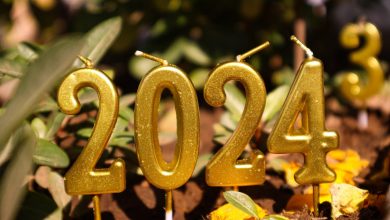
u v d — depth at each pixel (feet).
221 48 1.65
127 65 2.00
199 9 1.66
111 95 0.80
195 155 0.83
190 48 1.63
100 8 1.73
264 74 1.76
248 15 1.67
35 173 0.94
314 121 0.84
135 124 0.81
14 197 0.71
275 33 1.73
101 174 0.82
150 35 1.66
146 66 1.63
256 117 0.83
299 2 1.57
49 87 0.70
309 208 0.93
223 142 1.01
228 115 1.08
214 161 0.84
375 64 1.23
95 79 0.80
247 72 0.82
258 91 0.82
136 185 1.04
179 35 1.65
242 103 1.04
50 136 0.93
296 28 1.44
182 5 1.65
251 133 0.84
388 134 1.34
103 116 0.81
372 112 1.53
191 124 0.82
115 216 0.95
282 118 0.83
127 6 1.68
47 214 0.85
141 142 0.82
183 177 0.83
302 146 0.84
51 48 0.70
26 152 0.73
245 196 0.85
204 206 0.97
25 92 0.70
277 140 0.84
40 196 0.86
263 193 1.00
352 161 1.09
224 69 0.81
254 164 0.85
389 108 1.56
